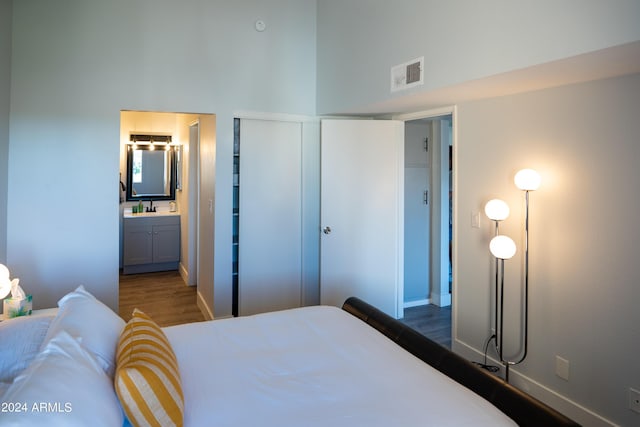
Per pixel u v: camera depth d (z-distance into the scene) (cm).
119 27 334
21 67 308
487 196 295
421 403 149
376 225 405
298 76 400
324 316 242
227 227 379
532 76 217
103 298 338
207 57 363
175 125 600
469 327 318
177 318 411
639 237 206
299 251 412
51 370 121
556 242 246
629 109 208
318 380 165
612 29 162
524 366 270
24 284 315
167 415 128
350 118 421
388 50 298
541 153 254
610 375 220
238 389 158
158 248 570
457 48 237
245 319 237
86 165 329
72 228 327
